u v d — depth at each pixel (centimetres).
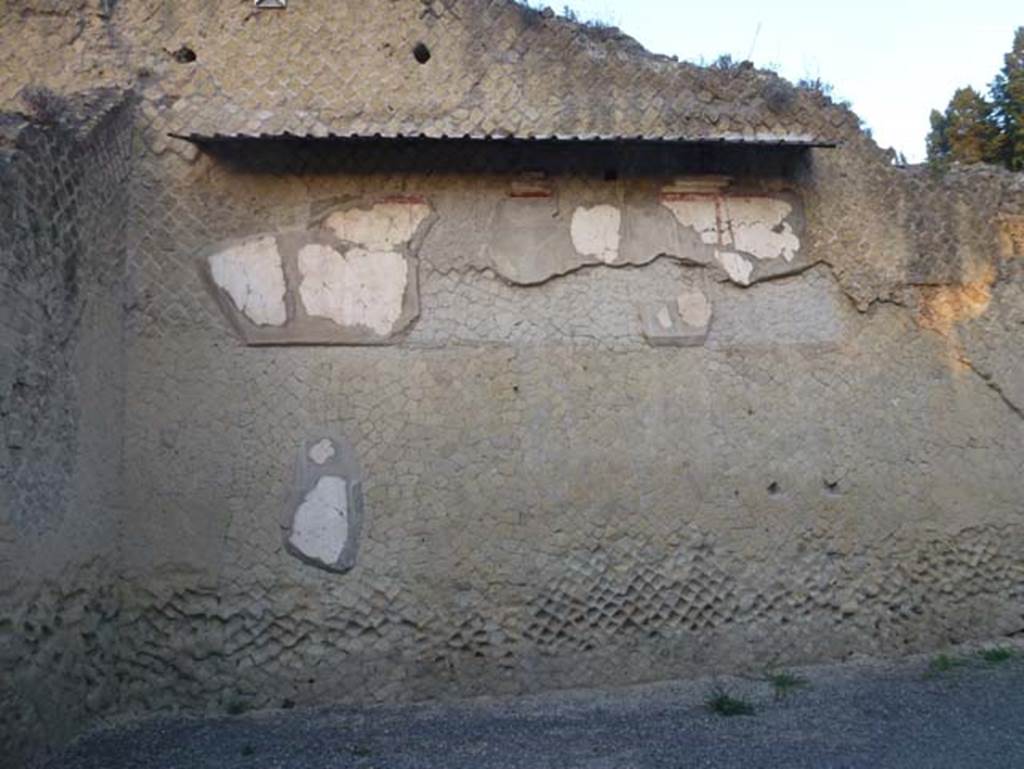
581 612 766
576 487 781
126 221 763
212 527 742
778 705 695
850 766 554
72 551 649
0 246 559
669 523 789
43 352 612
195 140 761
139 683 717
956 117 1898
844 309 846
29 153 605
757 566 796
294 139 766
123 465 740
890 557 819
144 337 757
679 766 566
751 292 831
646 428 797
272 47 798
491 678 748
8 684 556
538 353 793
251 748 625
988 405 859
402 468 764
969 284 870
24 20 783
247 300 769
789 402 821
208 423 753
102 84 781
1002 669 761
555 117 813
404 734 654
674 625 776
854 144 866
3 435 555
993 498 847
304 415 762
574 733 647
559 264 805
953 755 566
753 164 842
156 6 795
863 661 797
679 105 830
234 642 730
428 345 781
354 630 742
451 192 800
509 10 816
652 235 821
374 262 785
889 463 830
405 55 806
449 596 754
